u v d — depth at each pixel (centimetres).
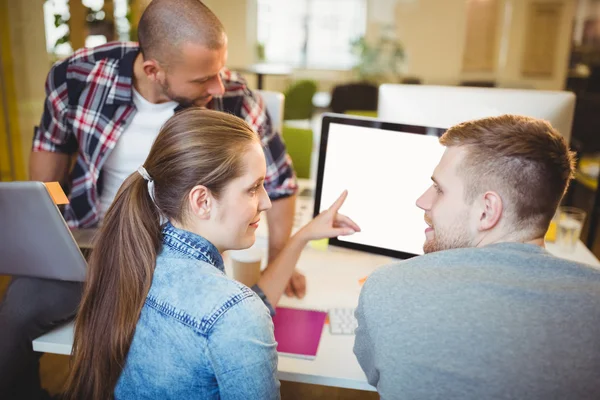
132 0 359
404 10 827
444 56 835
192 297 81
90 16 352
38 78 342
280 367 110
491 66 827
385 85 168
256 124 167
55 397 197
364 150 135
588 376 66
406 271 79
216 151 83
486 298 71
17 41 333
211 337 79
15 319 120
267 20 918
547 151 76
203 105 149
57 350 118
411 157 131
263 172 88
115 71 153
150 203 86
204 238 86
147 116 158
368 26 845
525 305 70
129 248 83
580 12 775
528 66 814
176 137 84
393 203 134
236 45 788
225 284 82
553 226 186
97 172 160
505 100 155
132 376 84
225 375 79
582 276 74
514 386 67
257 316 80
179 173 83
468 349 69
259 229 190
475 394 69
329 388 212
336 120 136
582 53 789
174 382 82
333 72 923
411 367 71
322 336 123
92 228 160
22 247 114
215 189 83
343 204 139
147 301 83
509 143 77
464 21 816
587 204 414
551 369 67
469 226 82
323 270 158
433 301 73
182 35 130
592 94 672
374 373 83
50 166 164
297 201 219
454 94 159
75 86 155
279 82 864
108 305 84
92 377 87
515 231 80
